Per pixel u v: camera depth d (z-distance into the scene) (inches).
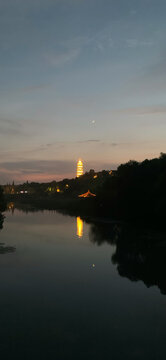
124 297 1390.3
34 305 1278.3
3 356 892.6
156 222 3698.3
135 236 3174.2
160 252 2377.0
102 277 1704.0
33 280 1628.9
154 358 890.7
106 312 1221.1
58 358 881.5
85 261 2091.5
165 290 1488.7
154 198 3710.6
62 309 1243.2
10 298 1357.0
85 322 1126.4
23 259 2116.1
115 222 4596.5
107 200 5413.4
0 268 1863.9
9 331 1048.8
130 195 4362.7
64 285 1552.7
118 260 2121.1
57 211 7421.3
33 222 4731.8
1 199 2591.0
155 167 4138.8
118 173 5068.9
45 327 1080.8
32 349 933.2
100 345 962.1
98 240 2977.4
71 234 3385.8
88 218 5403.5
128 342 984.9
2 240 2918.3
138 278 1688.0
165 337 1021.2
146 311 1234.6
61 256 2239.2
